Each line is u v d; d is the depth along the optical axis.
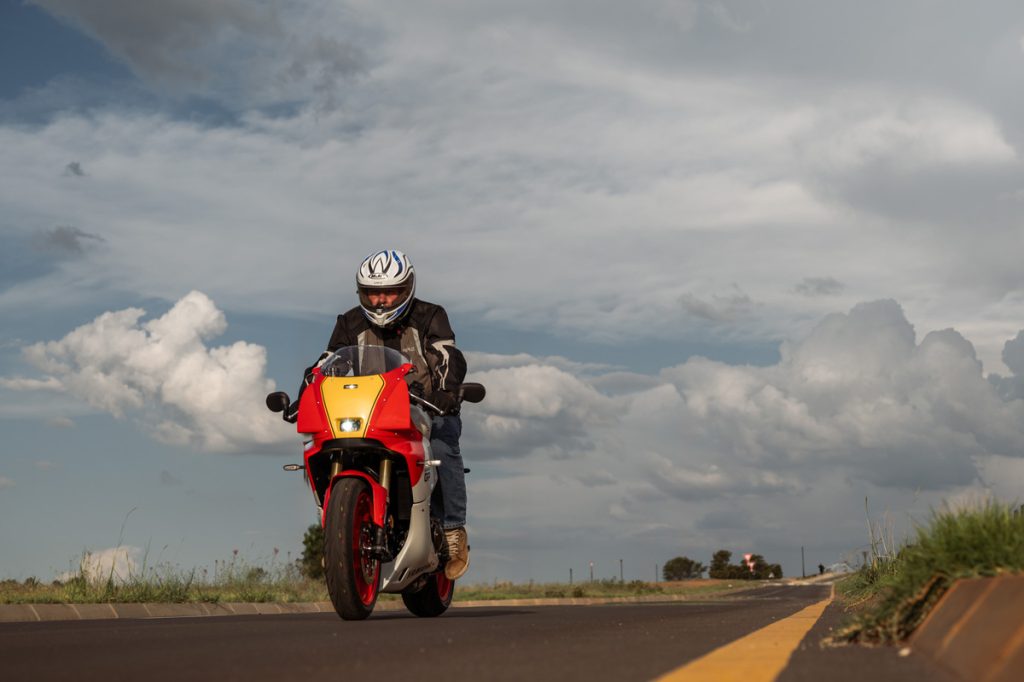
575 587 33.44
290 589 14.85
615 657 4.18
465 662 4.04
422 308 8.21
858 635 4.60
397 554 7.38
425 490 7.45
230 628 6.74
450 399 7.69
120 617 9.98
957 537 4.36
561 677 3.46
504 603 21.75
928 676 3.22
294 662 4.15
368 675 3.62
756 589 60.41
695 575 124.00
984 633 3.11
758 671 3.52
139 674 3.79
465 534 8.15
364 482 7.16
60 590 10.99
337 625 6.84
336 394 7.13
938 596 4.33
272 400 7.54
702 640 5.18
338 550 6.88
